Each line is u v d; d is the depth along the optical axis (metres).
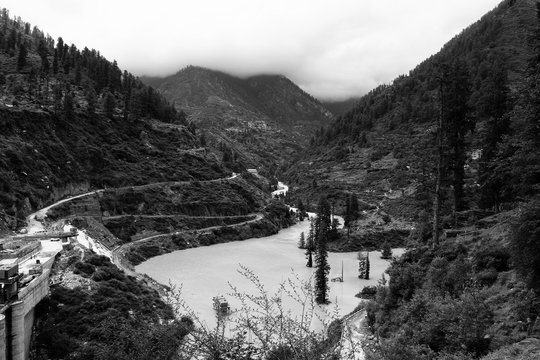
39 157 113.50
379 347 23.62
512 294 29.53
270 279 88.50
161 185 140.38
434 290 35.62
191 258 111.06
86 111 146.12
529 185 30.66
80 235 93.19
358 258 111.25
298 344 15.28
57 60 173.88
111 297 60.69
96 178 128.38
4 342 40.91
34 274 53.50
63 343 49.66
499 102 55.69
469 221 53.22
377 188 175.38
